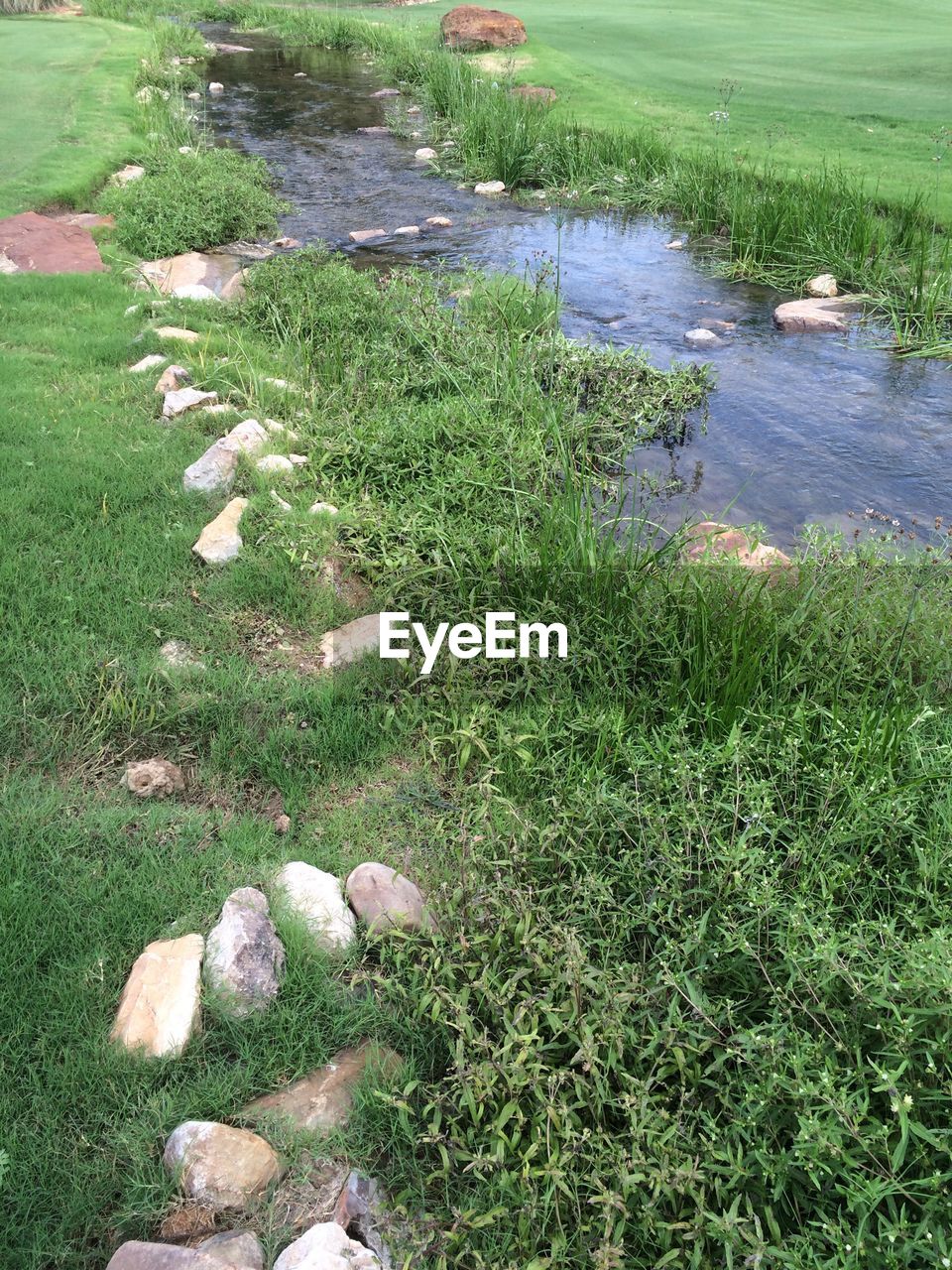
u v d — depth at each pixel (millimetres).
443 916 2873
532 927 2721
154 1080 2508
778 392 7391
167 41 20281
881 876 2904
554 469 5695
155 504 4895
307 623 4320
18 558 4355
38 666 3814
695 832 3008
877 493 6059
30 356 6383
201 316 7648
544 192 12242
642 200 11789
